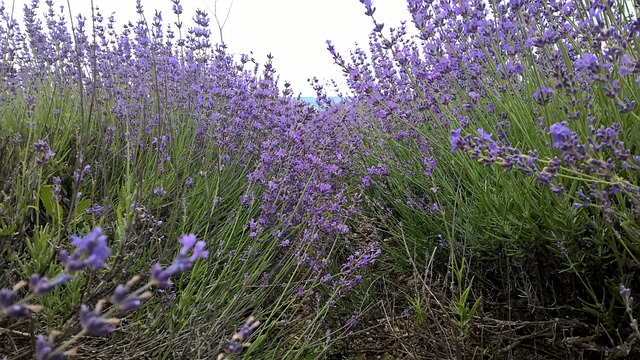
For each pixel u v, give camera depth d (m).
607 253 1.74
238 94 3.02
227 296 2.11
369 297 2.30
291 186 2.48
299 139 2.67
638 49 1.64
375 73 3.33
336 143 3.08
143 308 1.86
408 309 2.16
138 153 2.82
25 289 1.62
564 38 2.16
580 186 1.81
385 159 2.98
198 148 3.10
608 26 1.89
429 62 3.07
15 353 1.33
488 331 1.80
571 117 1.58
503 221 1.89
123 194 1.85
